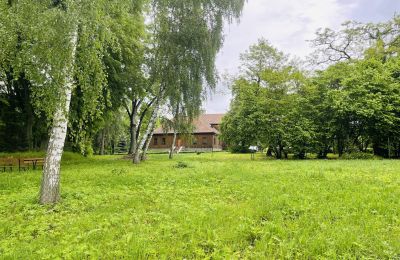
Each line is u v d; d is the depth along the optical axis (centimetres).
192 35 1911
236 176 1198
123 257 404
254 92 2817
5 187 984
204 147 5484
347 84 2492
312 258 401
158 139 5691
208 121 6425
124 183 1045
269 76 2692
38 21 674
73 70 734
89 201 745
